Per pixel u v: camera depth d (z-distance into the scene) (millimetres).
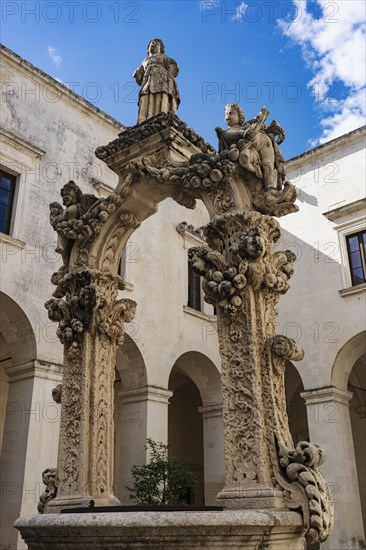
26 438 14211
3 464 14539
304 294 21375
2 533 13711
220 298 5746
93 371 6703
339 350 19844
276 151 6527
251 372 5414
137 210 7289
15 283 15258
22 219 16047
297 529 4781
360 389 22562
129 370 18672
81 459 6273
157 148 7086
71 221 7371
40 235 16391
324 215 21469
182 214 22406
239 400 5418
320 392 19656
